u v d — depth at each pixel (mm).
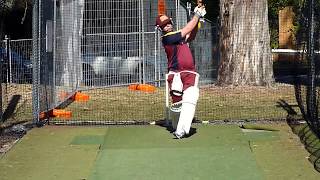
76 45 21453
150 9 23859
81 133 14352
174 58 13664
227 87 22391
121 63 23547
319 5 16406
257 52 22641
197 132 14227
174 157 12000
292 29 36188
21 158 12180
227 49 22828
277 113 16734
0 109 15195
